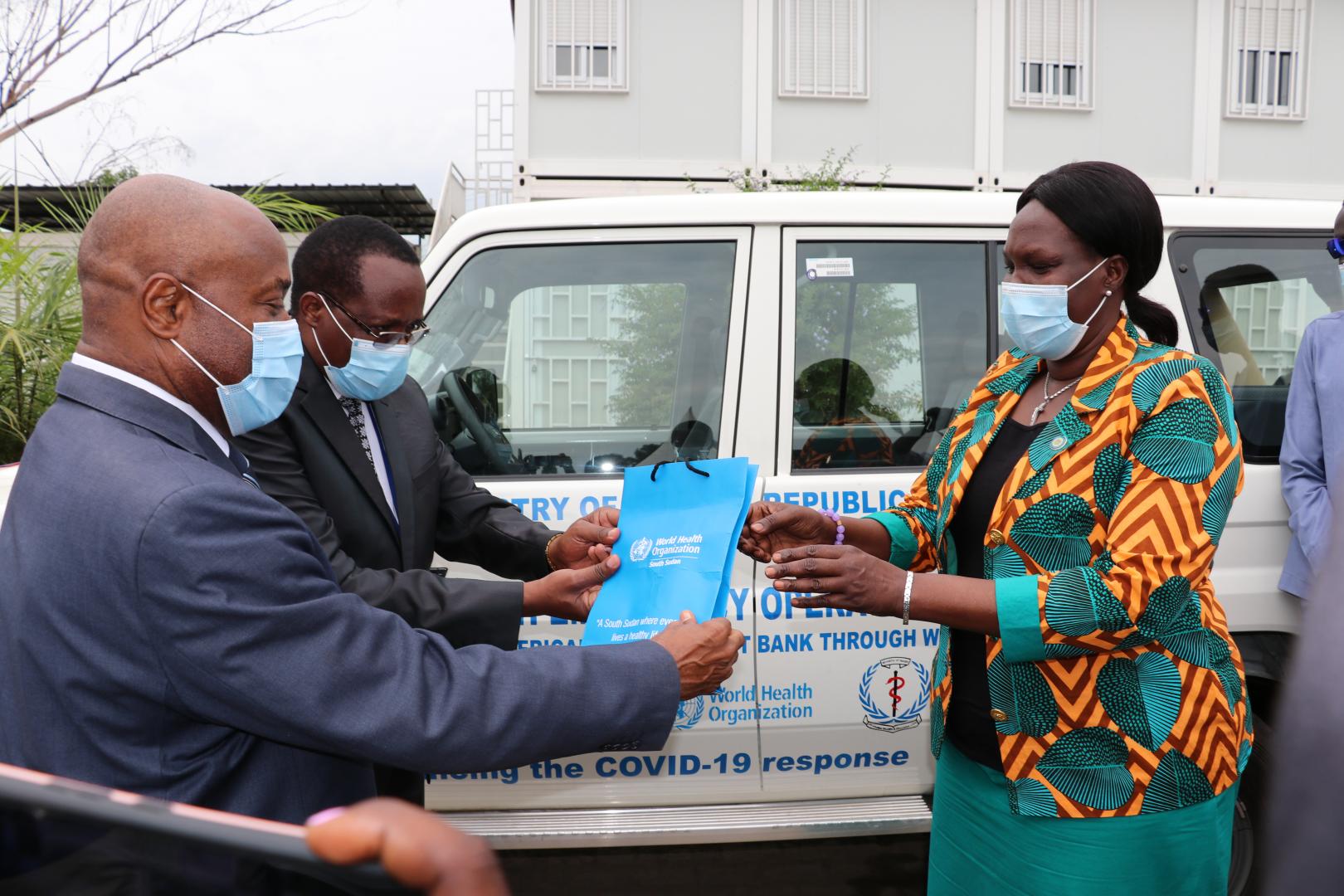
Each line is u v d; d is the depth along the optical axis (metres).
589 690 1.33
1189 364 1.54
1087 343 1.65
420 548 2.00
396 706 1.21
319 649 1.18
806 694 2.60
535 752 1.30
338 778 1.34
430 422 2.14
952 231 2.67
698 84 11.49
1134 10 12.01
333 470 1.86
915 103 11.80
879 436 2.66
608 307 2.67
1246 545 2.61
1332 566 0.85
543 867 3.17
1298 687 0.84
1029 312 1.61
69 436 1.20
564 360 2.67
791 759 2.63
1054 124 12.06
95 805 0.80
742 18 11.46
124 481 1.14
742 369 2.62
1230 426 1.54
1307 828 0.81
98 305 1.26
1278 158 12.40
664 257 2.66
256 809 1.25
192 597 1.12
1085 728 1.54
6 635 1.17
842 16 11.58
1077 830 1.54
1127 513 1.47
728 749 2.62
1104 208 1.55
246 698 1.15
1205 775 1.55
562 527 2.58
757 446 2.62
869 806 2.62
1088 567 1.49
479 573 2.60
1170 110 12.20
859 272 2.66
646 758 2.62
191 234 1.25
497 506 2.21
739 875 3.12
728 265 2.66
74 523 1.14
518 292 2.67
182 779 1.19
